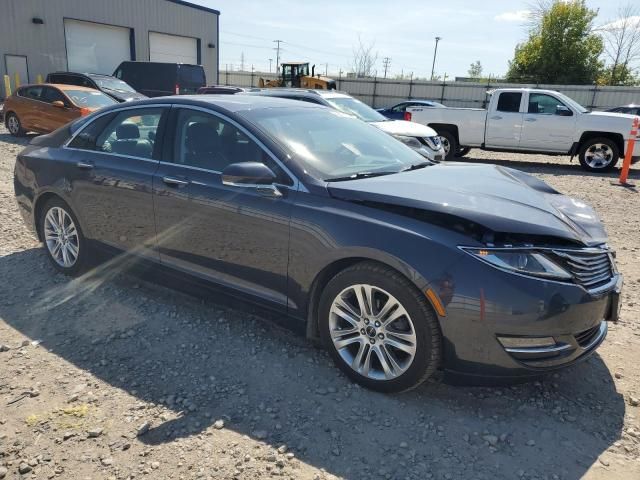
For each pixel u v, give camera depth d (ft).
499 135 44.57
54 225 15.23
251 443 8.60
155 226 12.59
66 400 9.60
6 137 47.65
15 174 16.05
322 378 10.46
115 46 91.40
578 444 8.78
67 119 43.96
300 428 8.98
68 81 59.00
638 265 17.93
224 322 12.70
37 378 10.27
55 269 15.52
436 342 9.18
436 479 7.95
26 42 77.87
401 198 9.53
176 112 12.64
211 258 11.77
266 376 10.49
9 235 18.66
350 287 9.82
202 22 105.40
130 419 9.11
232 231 11.21
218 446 8.51
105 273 14.38
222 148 11.67
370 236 9.41
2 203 23.07
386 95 122.62
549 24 138.82
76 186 14.03
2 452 8.29
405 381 9.53
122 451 8.35
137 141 13.20
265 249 10.80
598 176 39.75
